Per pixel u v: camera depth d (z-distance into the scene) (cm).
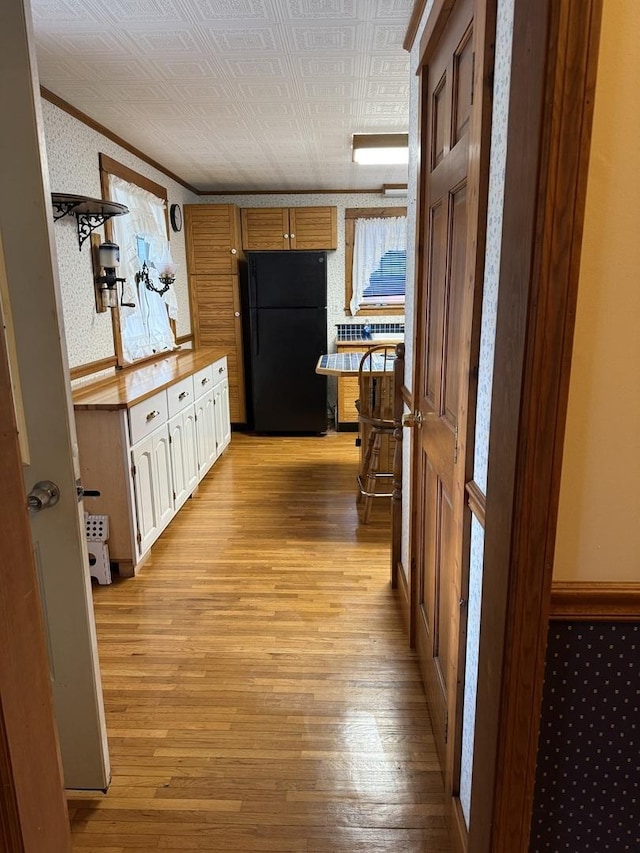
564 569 88
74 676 147
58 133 294
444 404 156
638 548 87
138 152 402
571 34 67
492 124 105
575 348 80
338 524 340
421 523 202
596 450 83
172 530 333
